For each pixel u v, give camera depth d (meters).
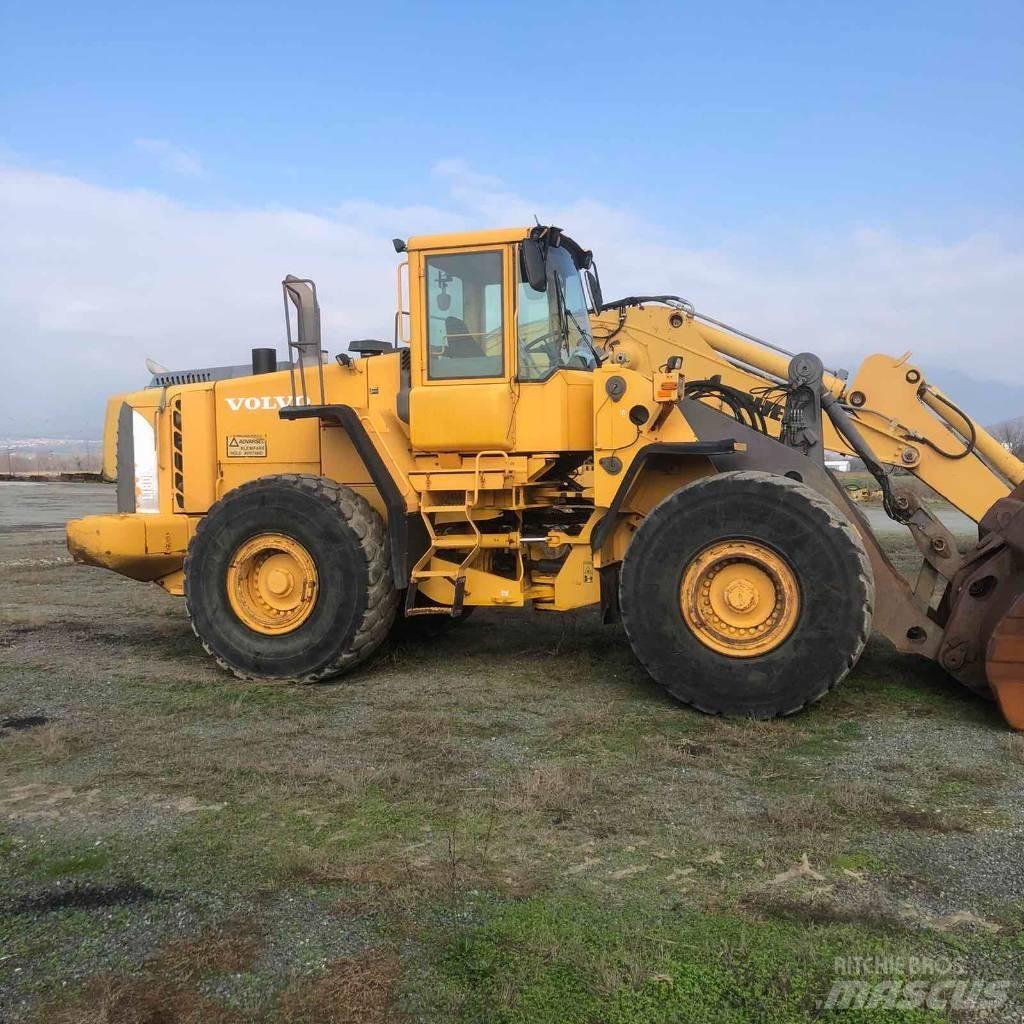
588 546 5.34
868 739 4.25
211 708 4.92
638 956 2.46
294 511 5.45
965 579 4.75
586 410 5.50
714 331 6.77
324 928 2.64
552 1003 2.28
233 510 5.57
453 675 5.64
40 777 3.87
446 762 4.00
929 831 3.23
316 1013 2.26
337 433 6.02
